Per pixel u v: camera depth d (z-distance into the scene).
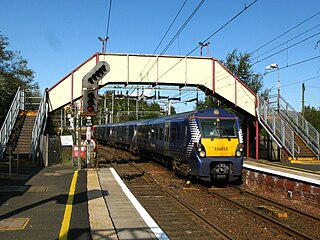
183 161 18.08
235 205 12.36
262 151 30.81
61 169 19.69
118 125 43.12
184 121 17.47
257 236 8.90
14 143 21.45
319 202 12.33
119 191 13.16
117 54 24.52
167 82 25.08
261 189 16.05
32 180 15.52
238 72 41.06
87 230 8.02
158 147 23.20
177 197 13.22
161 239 7.38
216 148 16.06
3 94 27.75
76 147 21.58
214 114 16.64
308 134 24.92
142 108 68.69
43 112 23.31
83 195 12.23
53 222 8.67
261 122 25.97
